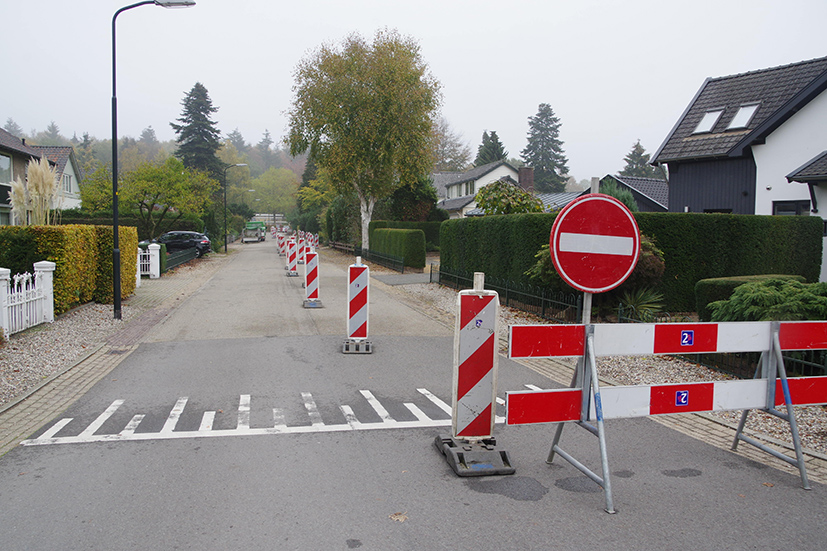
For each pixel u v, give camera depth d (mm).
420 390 7457
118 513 4051
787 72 19812
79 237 13039
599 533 3809
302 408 6641
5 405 6617
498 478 4723
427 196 41750
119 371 8344
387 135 31172
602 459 4238
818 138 16844
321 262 33969
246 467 4902
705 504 4270
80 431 5824
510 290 13969
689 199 20266
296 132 32469
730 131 19266
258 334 11258
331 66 30594
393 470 4863
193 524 3895
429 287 19781
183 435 5715
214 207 51562
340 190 35125
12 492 4387
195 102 67250
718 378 7883
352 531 3807
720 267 13672
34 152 34500
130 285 16125
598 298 11195
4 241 11742
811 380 5062
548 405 4527
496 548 3604
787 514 4117
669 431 5988
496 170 51156
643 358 9047
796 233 14734
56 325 11406
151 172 32125
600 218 4555
